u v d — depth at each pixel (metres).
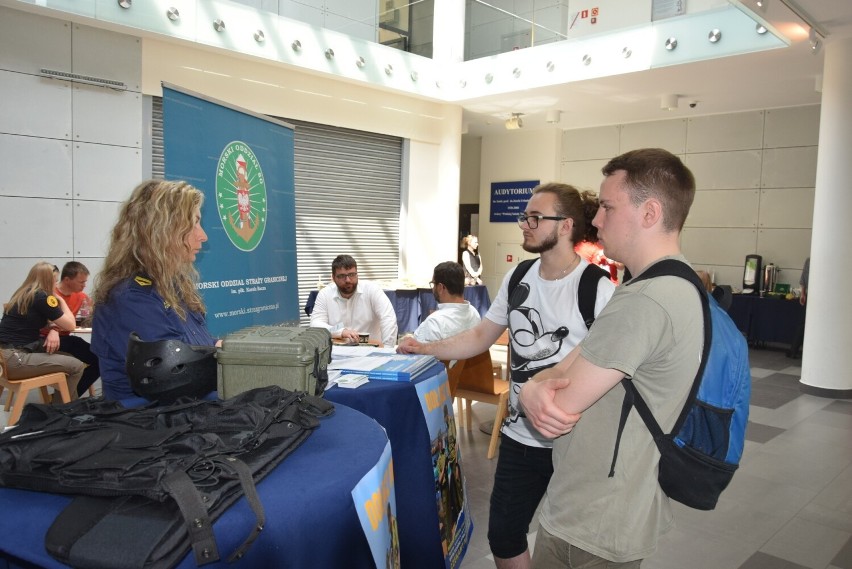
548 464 1.88
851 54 5.64
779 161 8.54
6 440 1.04
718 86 7.48
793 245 8.48
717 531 2.98
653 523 1.17
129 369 1.50
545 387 1.17
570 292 1.91
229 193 3.04
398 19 8.04
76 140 5.69
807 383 5.91
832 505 3.30
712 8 6.27
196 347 1.63
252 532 0.93
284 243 3.55
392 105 8.52
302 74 7.43
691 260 9.32
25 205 5.44
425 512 1.98
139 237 1.75
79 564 0.85
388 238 8.95
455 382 3.63
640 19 6.82
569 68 7.38
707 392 1.11
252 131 3.22
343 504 1.07
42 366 4.19
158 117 6.26
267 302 3.37
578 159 10.48
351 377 2.00
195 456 1.01
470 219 11.98
